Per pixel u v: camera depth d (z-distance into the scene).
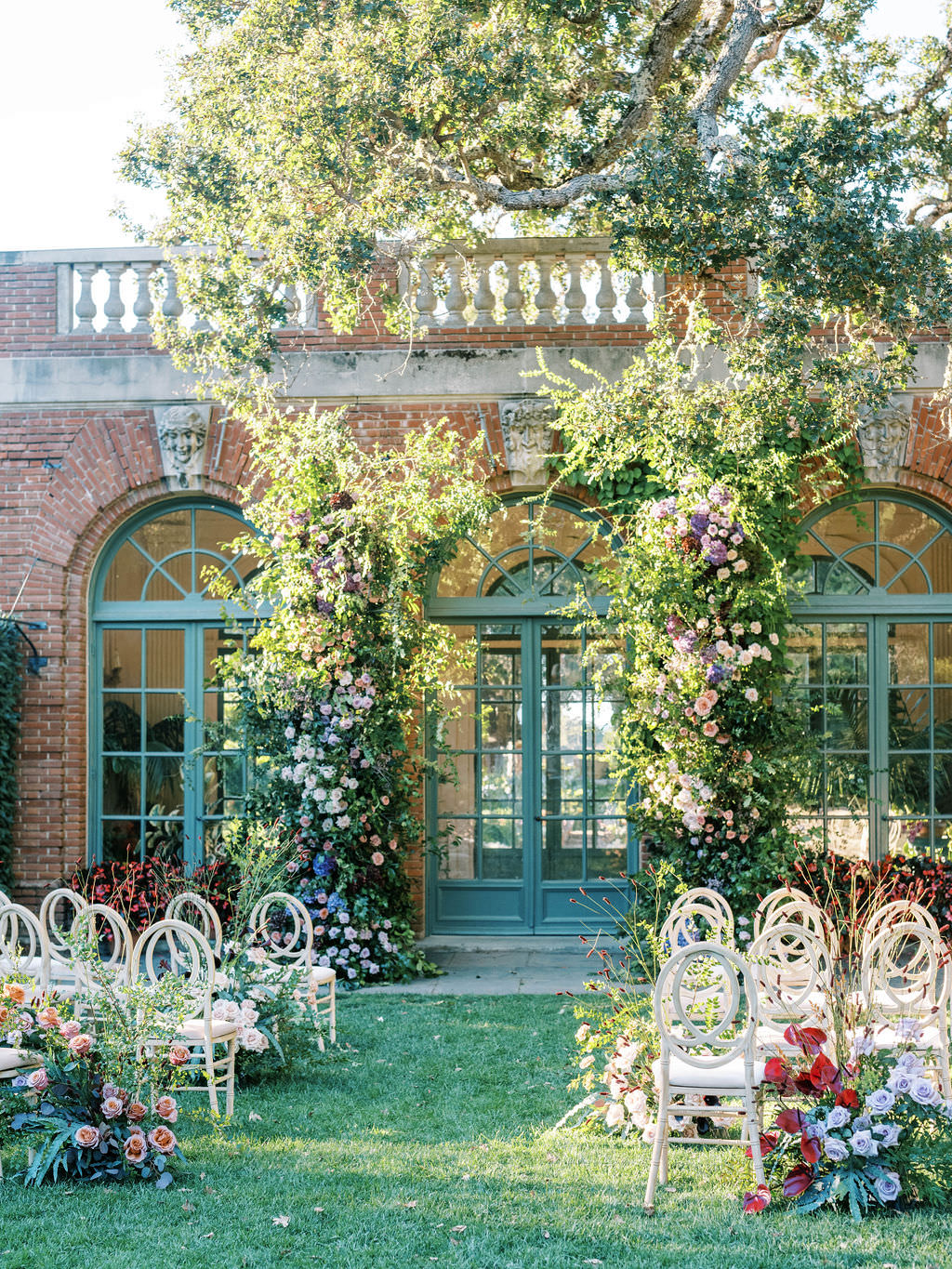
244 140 8.82
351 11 8.05
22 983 5.17
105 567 10.36
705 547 8.46
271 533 9.20
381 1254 3.72
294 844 8.76
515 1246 3.79
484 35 8.21
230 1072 5.29
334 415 9.23
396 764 9.06
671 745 8.51
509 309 10.02
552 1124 5.17
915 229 7.89
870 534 10.08
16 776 10.01
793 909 5.26
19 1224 3.98
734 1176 4.43
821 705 9.71
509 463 9.87
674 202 7.74
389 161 8.51
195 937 5.18
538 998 7.95
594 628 9.23
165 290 10.20
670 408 8.88
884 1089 4.22
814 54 11.02
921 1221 3.98
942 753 10.01
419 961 8.90
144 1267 3.63
